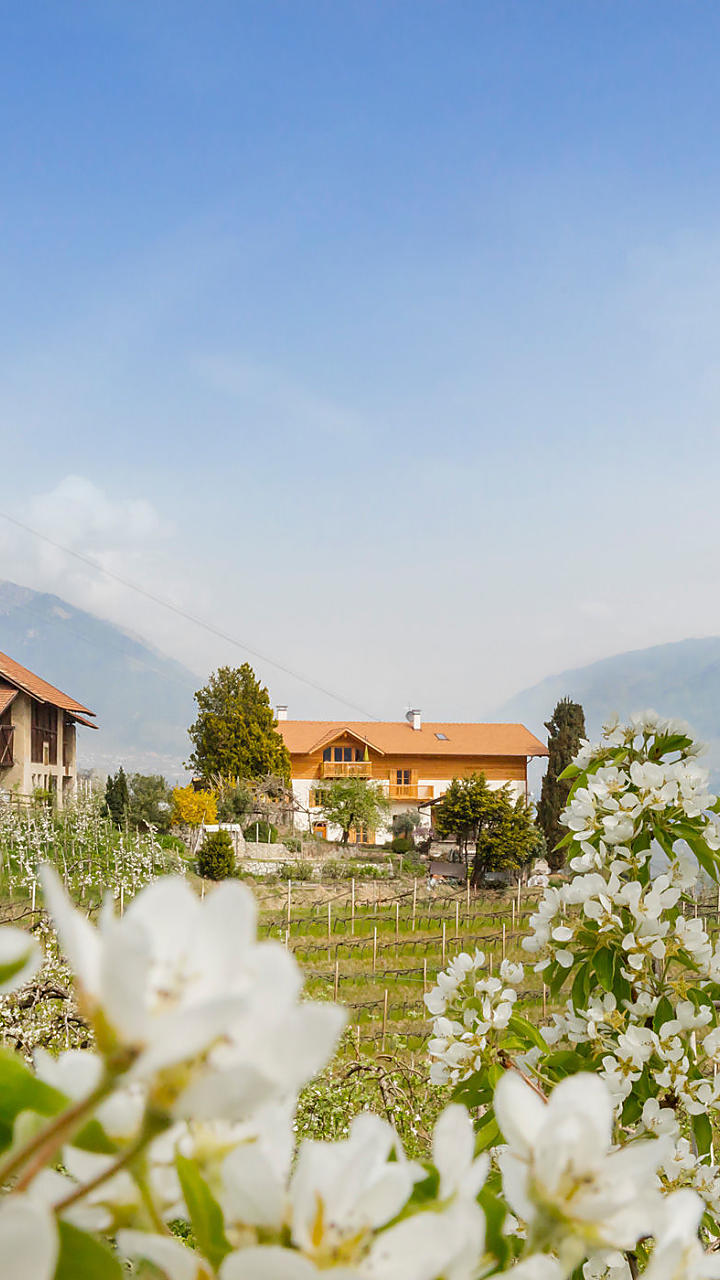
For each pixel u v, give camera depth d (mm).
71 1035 4223
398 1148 588
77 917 387
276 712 49750
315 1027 386
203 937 404
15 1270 369
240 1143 527
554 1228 522
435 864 37781
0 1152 505
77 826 24031
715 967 2549
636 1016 2521
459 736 47625
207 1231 500
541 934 2689
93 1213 501
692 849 2758
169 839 33250
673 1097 2400
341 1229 479
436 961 18953
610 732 3006
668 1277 521
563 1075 2355
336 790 41344
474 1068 2312
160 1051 355
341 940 20562
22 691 33375
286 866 31109
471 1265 506
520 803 36094
